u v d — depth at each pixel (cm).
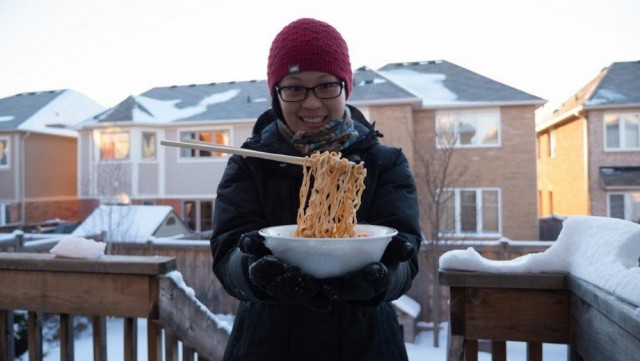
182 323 196
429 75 1551
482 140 1309
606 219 138
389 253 96
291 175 133
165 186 1553
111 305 188
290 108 135
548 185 1941
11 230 1241
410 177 138
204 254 786
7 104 2041
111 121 1537
